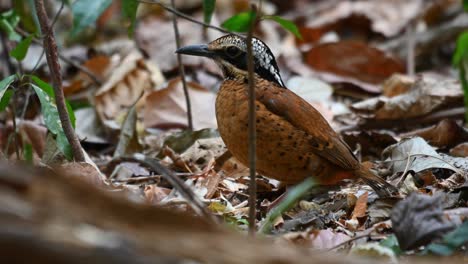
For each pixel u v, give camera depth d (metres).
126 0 10.09
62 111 10.45
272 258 5.93
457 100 14.02
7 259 5.43
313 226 9.52
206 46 11.48
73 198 5.87
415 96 13.96
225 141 10.92
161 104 14.65
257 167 10.92
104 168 12.71
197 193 10.98
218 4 21.88
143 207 5.99
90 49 17.92
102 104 14.95
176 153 13.16
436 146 12.74
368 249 7.79
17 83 13.54
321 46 16.70
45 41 10.20
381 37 20.08
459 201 9.95
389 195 10.24
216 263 5.85
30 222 5.59
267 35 19.69
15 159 12.59
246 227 9.53
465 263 7.50
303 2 22.36
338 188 11.46
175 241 5.89
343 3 21.33
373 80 16.67
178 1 21.41
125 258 5.55
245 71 11.09
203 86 15.02
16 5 12.84
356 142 13.03
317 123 10.72
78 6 10.44
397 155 11.83
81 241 5.53
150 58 17.58
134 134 13.05
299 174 10.84
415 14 20.42
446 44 18.48
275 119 10.47
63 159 11.25
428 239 8.05
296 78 15.99
